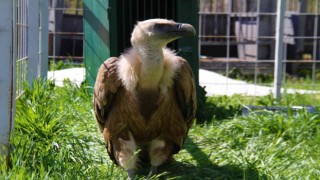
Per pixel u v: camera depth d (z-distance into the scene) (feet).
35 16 24.11
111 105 16.85
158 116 16.52
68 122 20.30
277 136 20.58
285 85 34.37
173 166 17.98
